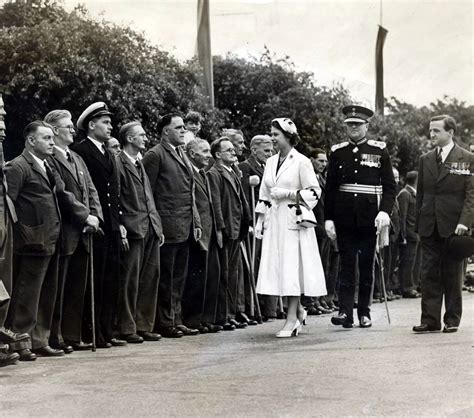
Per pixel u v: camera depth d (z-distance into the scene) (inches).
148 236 344.8
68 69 611.2
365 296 383.6
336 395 216.5
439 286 354.3
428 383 233.0
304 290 352.2
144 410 199.5
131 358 284.8
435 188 353.4
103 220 319.9
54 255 298.2
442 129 355.6
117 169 329.1
